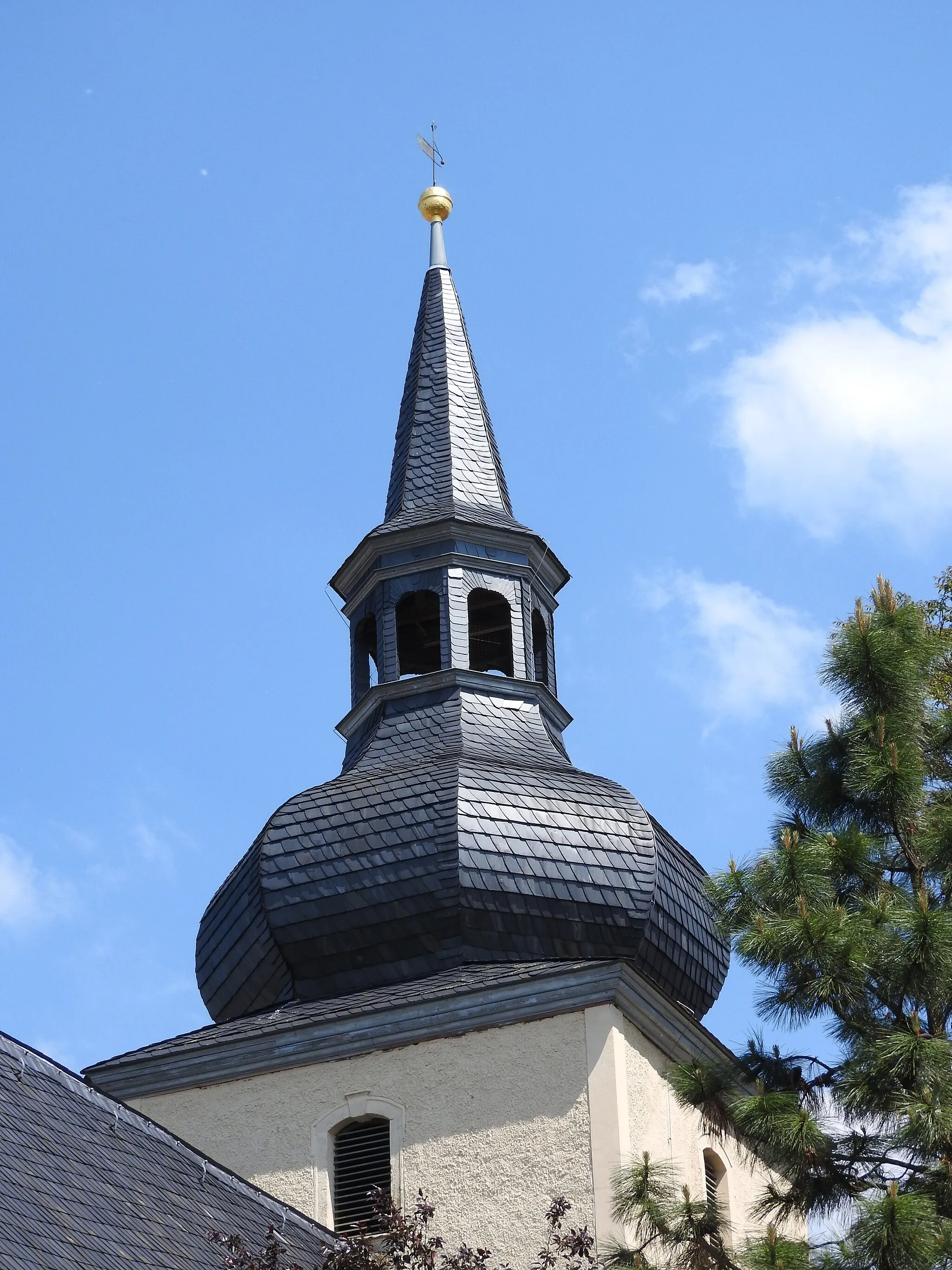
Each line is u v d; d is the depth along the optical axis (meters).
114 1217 33.50
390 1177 41.41
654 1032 42.53
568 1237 33.78
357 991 44.88
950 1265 29.66
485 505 51.91
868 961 31.98
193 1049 43.94
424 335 55.44
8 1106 35.03
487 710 48.34
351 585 51.44
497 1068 41.56
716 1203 33.25
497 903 44.19
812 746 34.91
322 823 45.56
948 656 35.66
